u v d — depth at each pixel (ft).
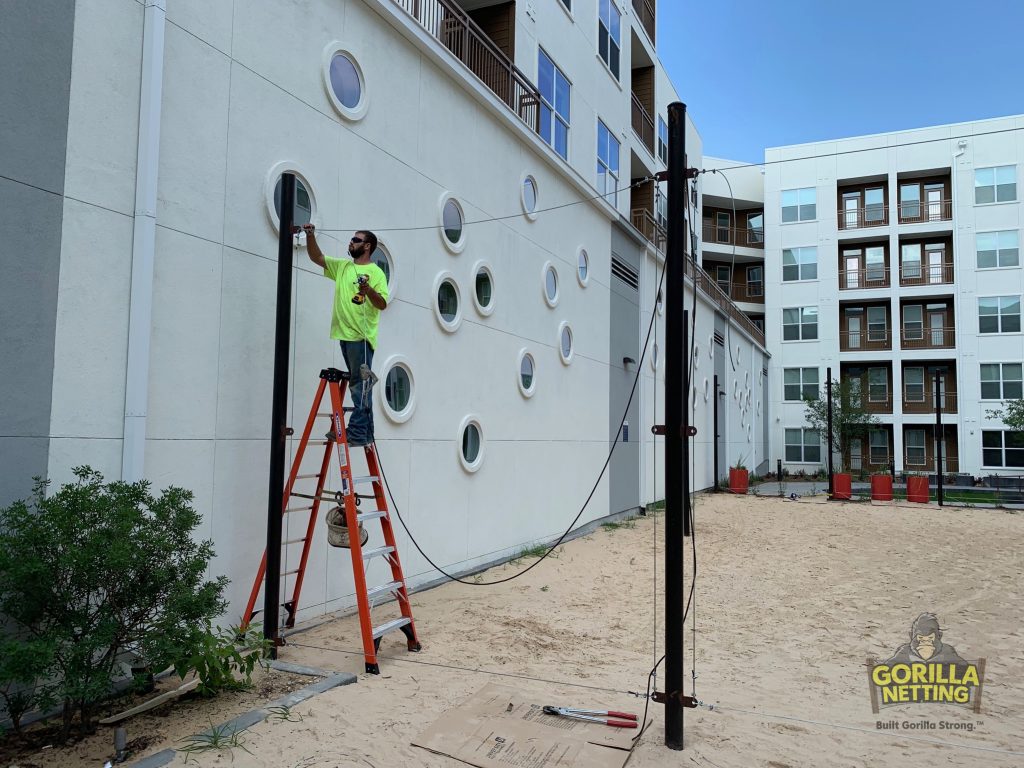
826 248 118.01
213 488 17.13
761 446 113.19
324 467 18.22
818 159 119.44
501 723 13.12
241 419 17.98
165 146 16.07
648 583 28.53
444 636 19.58
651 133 64.13
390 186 24.38
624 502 50.16
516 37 36.04
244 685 14.37
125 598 12.04
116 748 11.10
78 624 11.51
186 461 16.42
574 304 41.93
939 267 112.47
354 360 18.10
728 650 19.84
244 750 11.53
